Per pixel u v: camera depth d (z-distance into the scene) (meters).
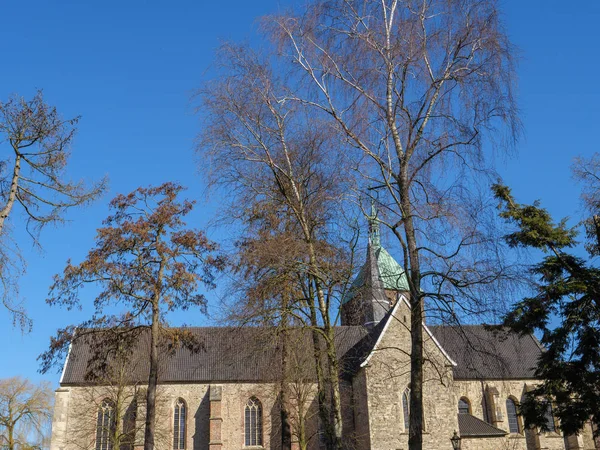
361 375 50.28
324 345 24.22
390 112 19.88
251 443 58.56
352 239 21.92
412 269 18.38
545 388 31.05
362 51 20.08
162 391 56.81
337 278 21.58
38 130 22.23
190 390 59.97
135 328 36.56
